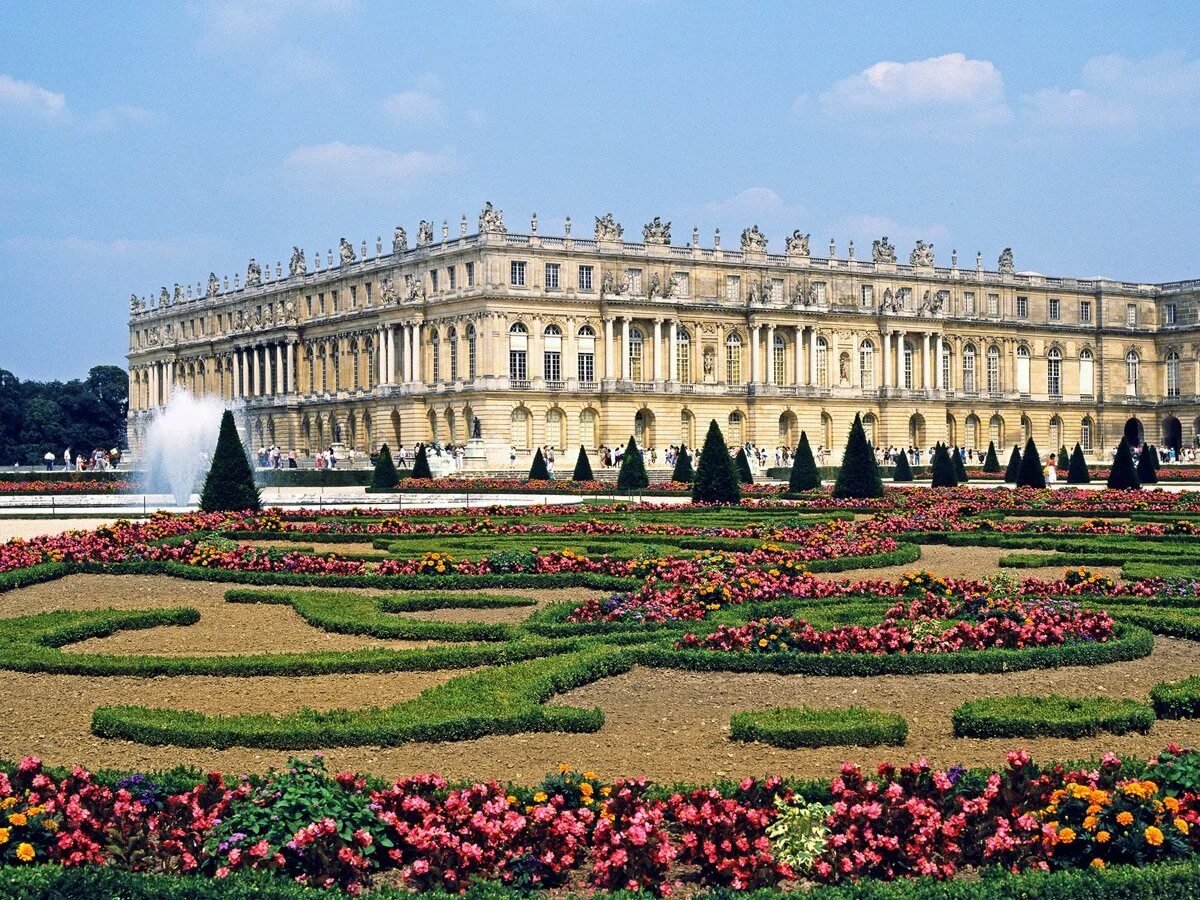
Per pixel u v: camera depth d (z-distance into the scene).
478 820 20.27
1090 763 24.34
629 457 107.31
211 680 32.38
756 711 28.62
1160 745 27.31
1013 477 128.25
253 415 197.25
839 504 83.12
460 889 19.59
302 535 62.97
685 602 40.31
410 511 76.81
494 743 27.17
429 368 168.00
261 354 199.38
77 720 28.97
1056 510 78.06
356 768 25.53
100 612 40.44
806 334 177.75
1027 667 33.12
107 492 120.75
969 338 191.00
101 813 20.59
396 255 171.00
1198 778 20.94
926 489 96.75
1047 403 197.00
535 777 25.12
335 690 31.48
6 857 19.56
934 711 29.69
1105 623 36.03
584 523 66.44
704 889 20.06
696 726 28.59
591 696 30.86
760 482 133.50
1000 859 20.06
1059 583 44.59
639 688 31.50
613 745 27.20
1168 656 34.81
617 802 21.00
